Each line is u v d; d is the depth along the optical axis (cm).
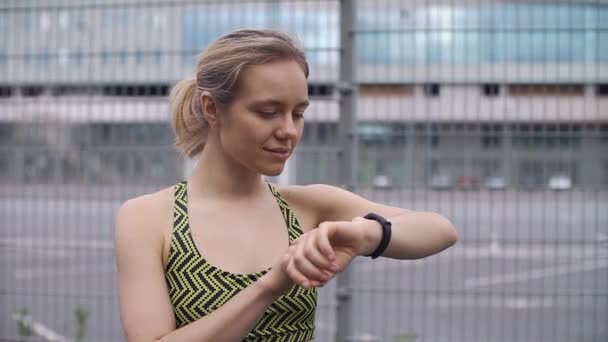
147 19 463
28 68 471
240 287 139
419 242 140
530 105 430
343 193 156
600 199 564
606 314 558
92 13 467
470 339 607
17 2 466
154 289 137
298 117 137
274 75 131
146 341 131
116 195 582
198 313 137
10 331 508
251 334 138
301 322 144
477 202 527
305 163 427
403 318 685
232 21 452
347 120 410
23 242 533
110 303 683
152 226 142
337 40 423
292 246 117
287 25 441
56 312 580
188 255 140
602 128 430
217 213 144
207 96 139
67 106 471
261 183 152
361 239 121
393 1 438
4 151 482
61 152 478
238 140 134
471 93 430
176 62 455
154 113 478
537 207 905
